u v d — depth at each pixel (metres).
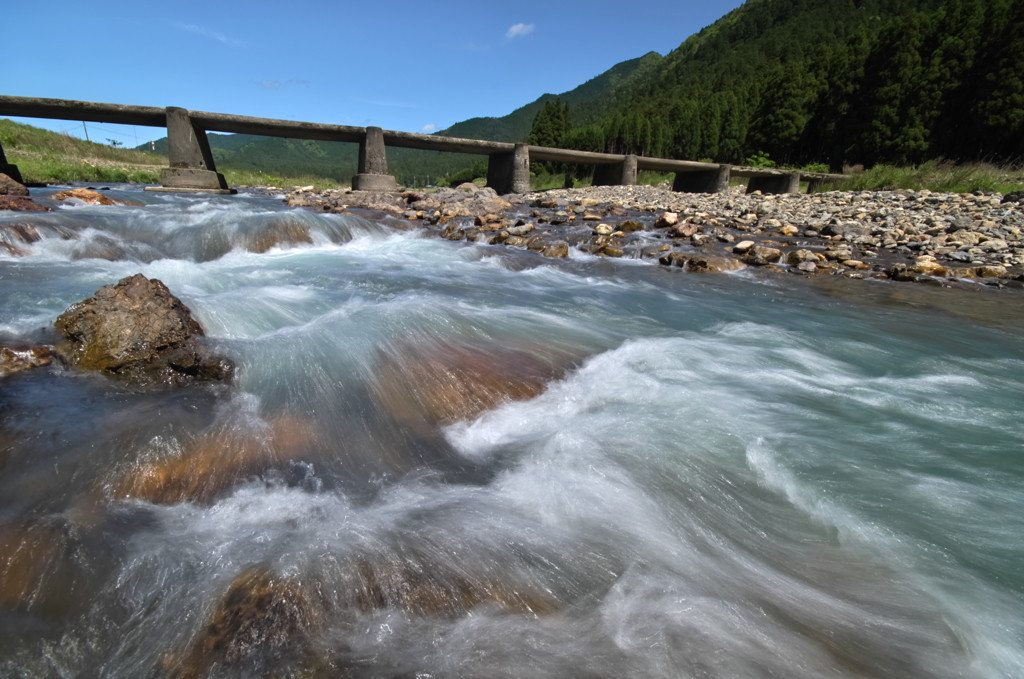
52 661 1.87
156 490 2.75
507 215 14.12
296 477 2.97
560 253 9.87
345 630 1.99
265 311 5.32
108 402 3.44
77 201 12.03
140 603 2.07
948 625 2.12
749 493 2.92
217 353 4.16
